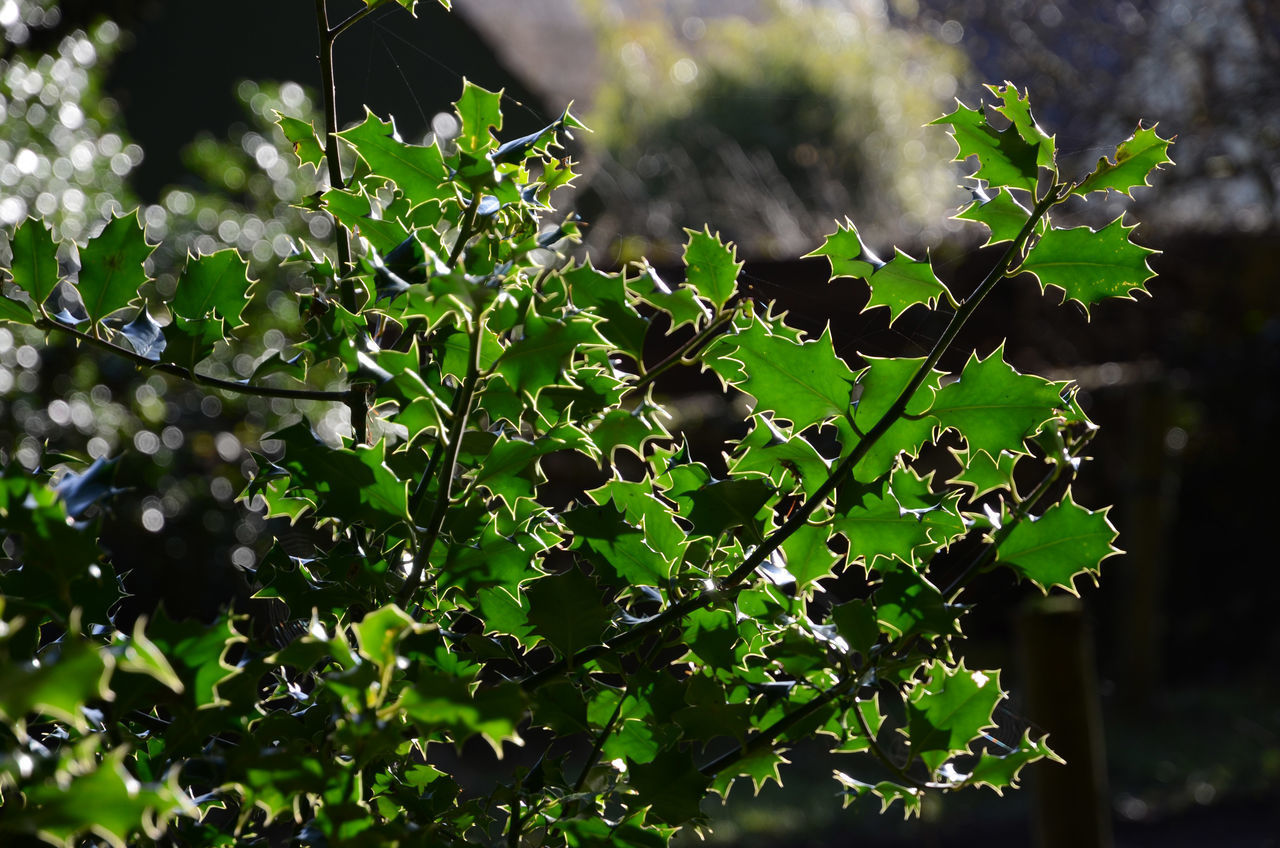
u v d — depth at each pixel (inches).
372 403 75.4
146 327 74.6
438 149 73.2
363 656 70.2
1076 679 140.3
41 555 66.8
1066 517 74.0
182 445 239.1
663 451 76.9
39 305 73.6
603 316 73.6
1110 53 455.8
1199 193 406.9
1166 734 310.5
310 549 84.2
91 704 70.2
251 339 232.2
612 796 74.5
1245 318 381.7
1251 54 392.8
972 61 645.3
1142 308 371.9
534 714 74.2
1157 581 325.1
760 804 261.4
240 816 68.7
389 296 73.0
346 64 464.8
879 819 252.8
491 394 72.7
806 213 592.1
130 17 323.3
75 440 215.3
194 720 68.8
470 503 73.2
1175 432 377.7
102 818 64.1
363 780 73.7
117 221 74.0
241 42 578.6
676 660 75.0
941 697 73.6
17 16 192.5
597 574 74.1
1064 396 73.5
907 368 72.7
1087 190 72.1
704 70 712.4
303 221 266.2
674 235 549.0
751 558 72.4
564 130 74.0
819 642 73.6
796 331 74.2
